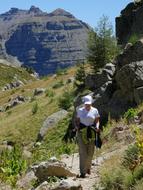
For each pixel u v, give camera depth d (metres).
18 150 17.83
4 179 13.20
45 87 69.00
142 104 21.73
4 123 49.94
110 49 44.06
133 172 9.28
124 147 14.00
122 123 18.75
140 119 17.55
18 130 43.75
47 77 83.88
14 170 14.35
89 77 34.66
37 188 10.26
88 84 34.56
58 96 50.03
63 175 11.35
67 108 41.47
